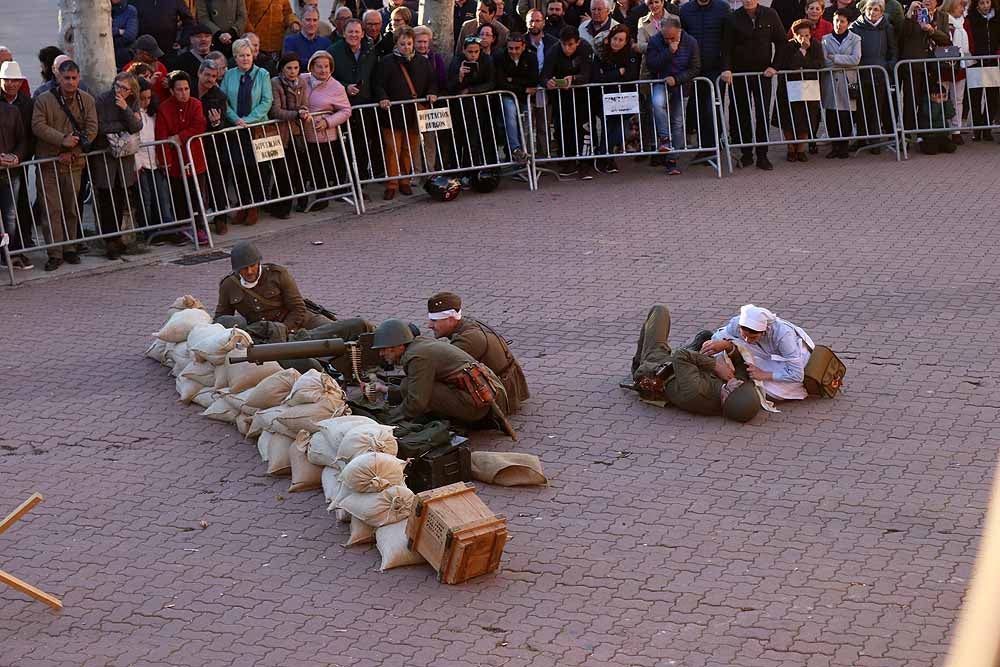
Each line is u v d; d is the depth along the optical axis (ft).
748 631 19.66
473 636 19.83
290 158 46.78
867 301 35.99
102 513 24.90
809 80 51.37
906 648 18.99
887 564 21.70
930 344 32.50
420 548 22.00
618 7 55.21
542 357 32.81
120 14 47.80
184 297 33.24
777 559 22.04
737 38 50.83
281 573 22.22
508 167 52.01
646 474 25.84
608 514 24.11
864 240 41.83
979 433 27.20
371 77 48.57
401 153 49.29
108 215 42.55
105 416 29.91
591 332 34.50
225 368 29.32
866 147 53.93
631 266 40.16
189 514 24.73
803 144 52.80
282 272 32.37
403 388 26.96
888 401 29.12
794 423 28.14
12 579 20.71
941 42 53.16
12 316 37.52
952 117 53.72
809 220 44.42
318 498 25.29
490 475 25.36
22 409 30.45
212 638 20.10
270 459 26.35
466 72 48.88
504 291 38.29
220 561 22.75
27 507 20.94
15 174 40.37
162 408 30.35
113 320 36.94
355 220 47.11
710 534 23.09
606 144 50.75
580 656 19.10
